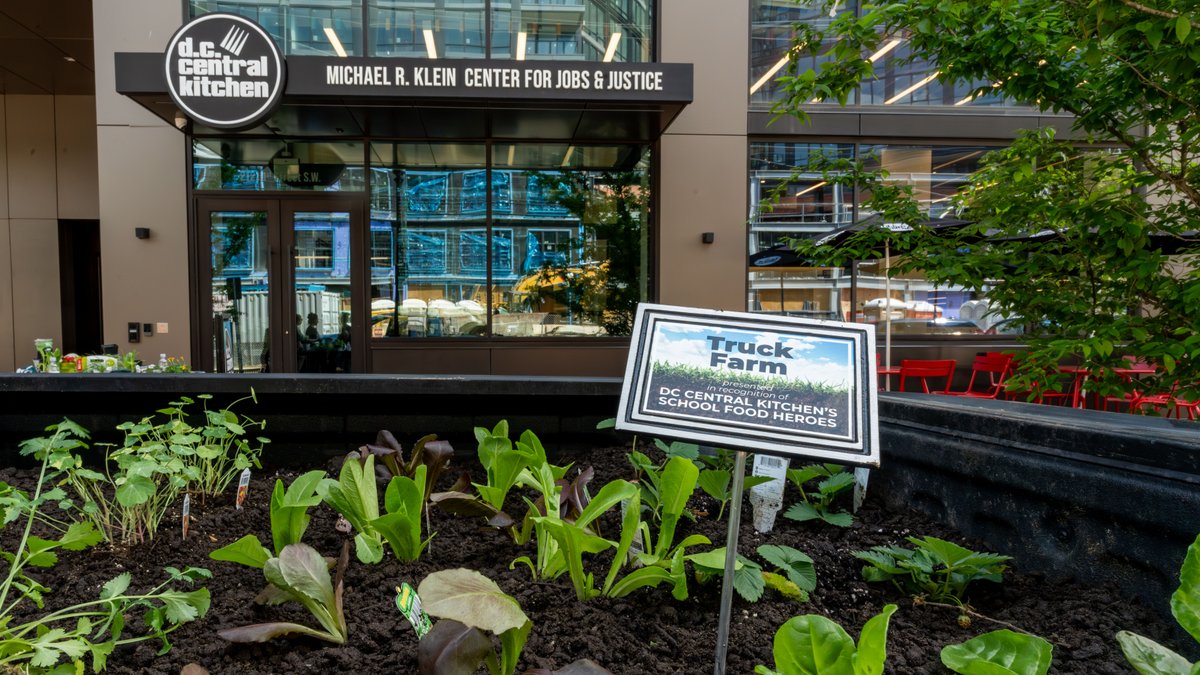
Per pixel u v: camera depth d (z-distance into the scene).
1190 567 1.13
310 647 1.58
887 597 1.94
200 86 7.41
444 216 9.46
